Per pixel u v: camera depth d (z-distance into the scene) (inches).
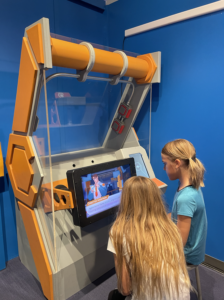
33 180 53.9
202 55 65.0
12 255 76.8
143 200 36.3
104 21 89.5
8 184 71.8
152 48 76.4
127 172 64.3
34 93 48.0
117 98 82.0
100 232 63.5
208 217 71.2
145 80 71.4
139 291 32.9
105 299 59.5
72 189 51.2
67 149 77.8
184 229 43.3
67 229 56.7
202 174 46.1
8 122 69.0
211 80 64.3
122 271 34.7
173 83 73.0
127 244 33.8
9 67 66.6
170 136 76.7
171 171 47.3
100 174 57.3
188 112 70.8
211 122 66.2
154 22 73.3
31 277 68.3
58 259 54.7
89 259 61.9
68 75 54.9
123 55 60.4
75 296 60.2
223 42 60.3
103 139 88.2
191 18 65.4
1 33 63.4
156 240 33.1
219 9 59.4
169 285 32.1
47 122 44.0
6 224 73.5
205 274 69.4
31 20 68.7
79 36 81.9
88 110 80.4
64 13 76.2
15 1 64.4
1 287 64.4
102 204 57.2
